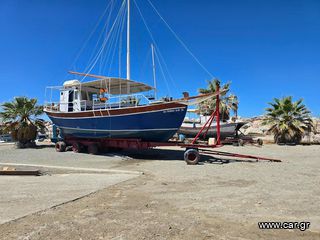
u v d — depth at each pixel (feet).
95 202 25.54
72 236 17.26
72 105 76.23
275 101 112.27
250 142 101.50
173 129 59.93
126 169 47.14
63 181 36.81
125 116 63.26
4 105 89.25
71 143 75.82
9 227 18.83
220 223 19.56
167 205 24.41
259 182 34.55
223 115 129.49
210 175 40.32
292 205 23.95
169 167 49.08
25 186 33.30
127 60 75.15
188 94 58.08
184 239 16.75
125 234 17.56
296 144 106.83
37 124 91.09
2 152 74.18
